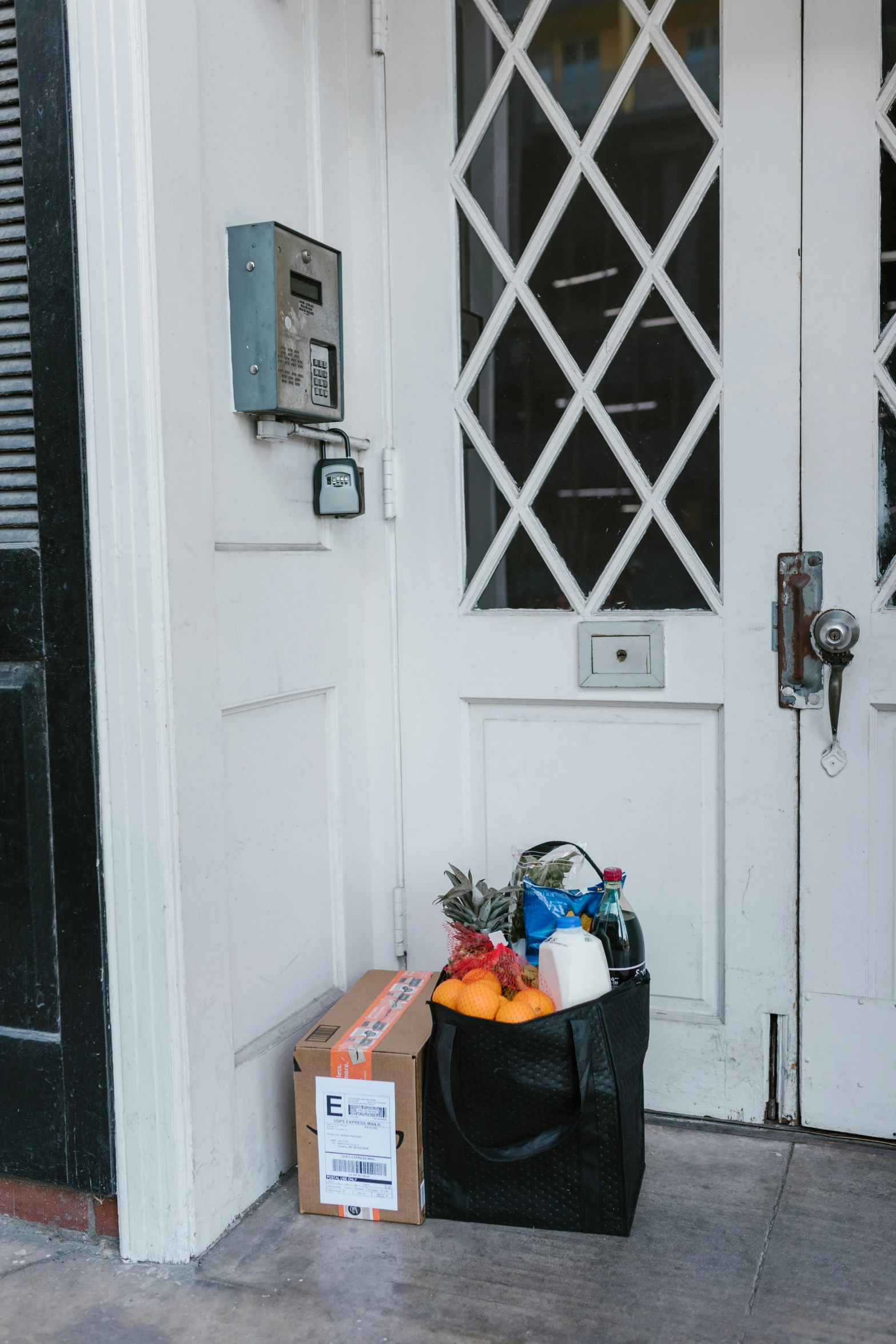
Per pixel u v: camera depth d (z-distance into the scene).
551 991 1.75
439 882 2.23
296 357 1.84
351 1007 1.95
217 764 1.74
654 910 2.09
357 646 2.20
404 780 2.24
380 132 2.12
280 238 1.78
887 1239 1.71
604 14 1.96
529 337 2.07
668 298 1.98
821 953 1.98
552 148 2.02
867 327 1.87
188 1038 1.67
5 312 1.68
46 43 1.60
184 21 1.64
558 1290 1.61
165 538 1.61
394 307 2.15
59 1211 1.80
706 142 1.93
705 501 1.99
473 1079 1.71
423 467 2.16
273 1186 1.92
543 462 2.08
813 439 1.91
